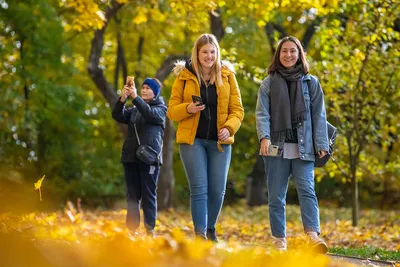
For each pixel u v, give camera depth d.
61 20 27.47
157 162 9.44
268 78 8.11
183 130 8.08
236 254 4.33
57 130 31.33
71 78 30.06
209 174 8.20
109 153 34.69
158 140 9.55
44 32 26.86
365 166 18.06
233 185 38.72
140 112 9.34
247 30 23.75
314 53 22.61
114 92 23.52
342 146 16.78
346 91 15.79
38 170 30.73
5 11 26.23
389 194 32.84
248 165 36.81
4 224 5.30
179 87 8.23
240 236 14.20
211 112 8.11
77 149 31.78
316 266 4.41
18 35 26.80
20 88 27.69
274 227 7.99
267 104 8.04
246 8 19.83
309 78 8.03
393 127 17.09
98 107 34.94
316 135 7.91
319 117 7.97
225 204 38.28
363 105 15.95
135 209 9.51
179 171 35.97
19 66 26.89
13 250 3.96
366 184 32.25
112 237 4.50
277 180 7.99
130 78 9.32
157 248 4.40
